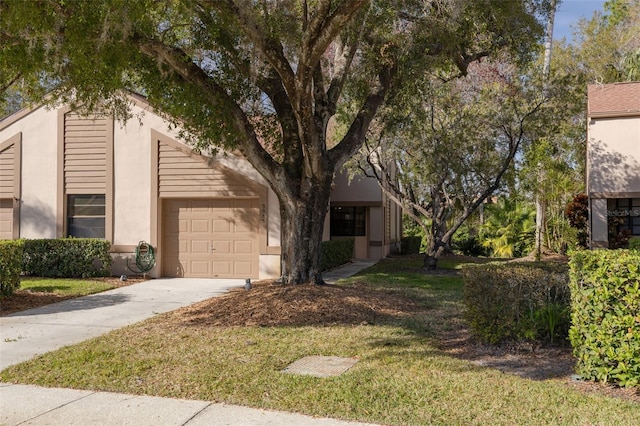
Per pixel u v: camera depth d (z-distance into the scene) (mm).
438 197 19000
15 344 8016
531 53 14102
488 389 5633
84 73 9039
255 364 6613
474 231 30203
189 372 6316
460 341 7828
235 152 15430
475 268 7680
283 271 11633
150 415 5062
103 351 7367
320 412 5039
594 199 16469
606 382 5789
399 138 17375
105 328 9078
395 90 13125
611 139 16375
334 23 8758
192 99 10086
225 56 10656
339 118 15406
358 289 11945
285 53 10117
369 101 12102
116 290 13477
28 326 9273
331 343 7684
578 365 6133
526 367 6562
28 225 16266
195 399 5465
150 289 13625
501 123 16188
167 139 15703
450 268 19344
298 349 7340
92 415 5094
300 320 9133
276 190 11453
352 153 11836
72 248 15453
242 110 11383
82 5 7953
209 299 11742
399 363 6648
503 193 20922
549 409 5051
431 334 8273
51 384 6066
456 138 16625
